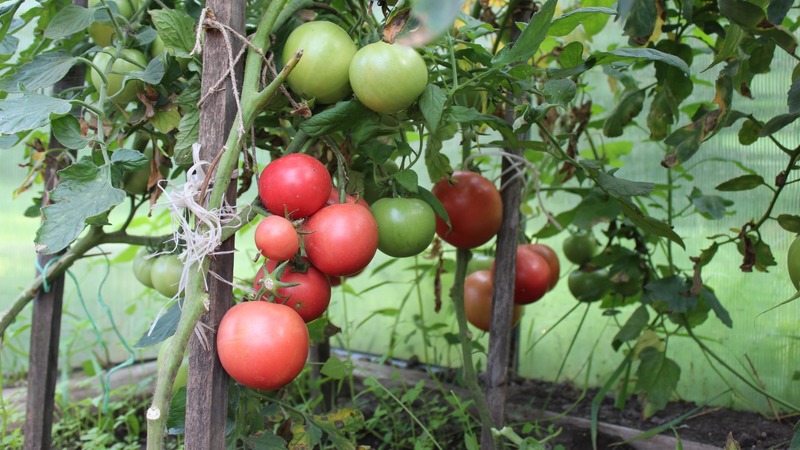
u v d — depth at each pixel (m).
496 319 1.31
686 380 1.81
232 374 0.78
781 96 1.67
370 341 2.32
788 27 1.46
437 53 1.10
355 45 0.98
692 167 1.71
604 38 1.96
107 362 2.17
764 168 1.71
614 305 1.79
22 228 2.30
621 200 1.12
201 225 0.79
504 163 1.40
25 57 1.30
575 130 1.74
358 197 0.99
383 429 1.59
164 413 0.74
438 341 2.17
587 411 1.72
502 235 1.31
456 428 1.62
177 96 1.09
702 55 1.82
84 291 2.35
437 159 1.23
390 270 2.27
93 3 1.21
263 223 0.80
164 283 1.14
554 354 2.01
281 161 0.87
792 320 1.67
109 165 0.89
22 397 1.96
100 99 1.01
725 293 1.77
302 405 1.54
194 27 0.93
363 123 1.03
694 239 1.84
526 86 1.00
